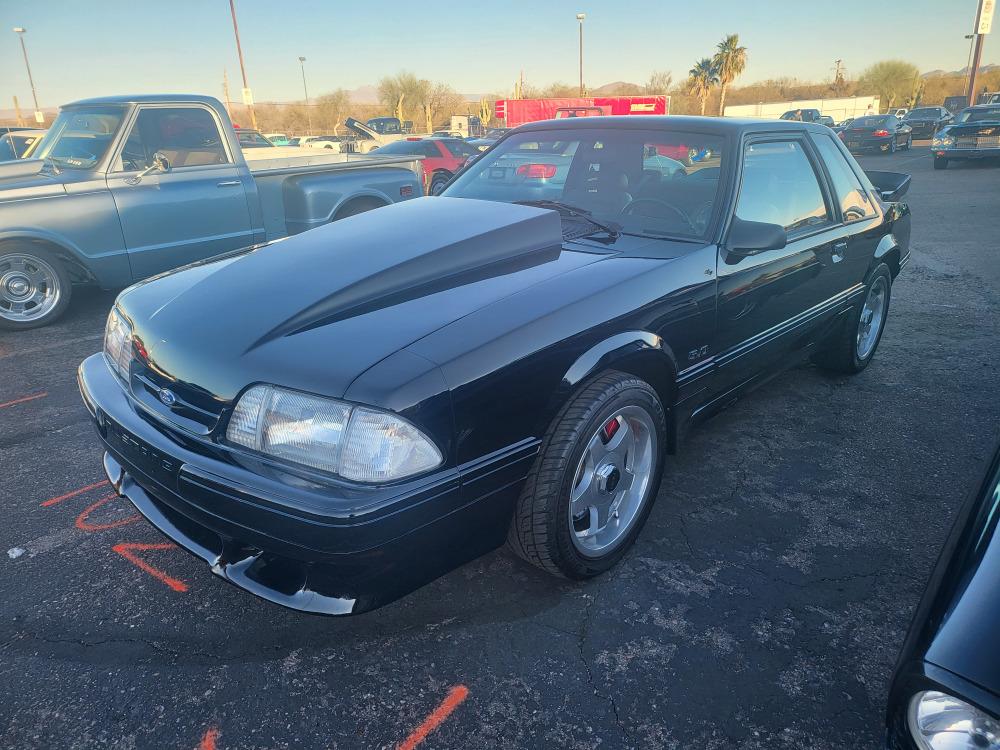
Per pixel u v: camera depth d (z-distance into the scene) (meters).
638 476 2.53
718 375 2.85
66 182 5.36
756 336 3.05
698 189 2.92
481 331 1.97
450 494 1.86
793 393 4.14
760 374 3.26
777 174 3.21
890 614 2.30
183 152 5.93
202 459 1.92
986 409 3.88
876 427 3.68
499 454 1.99
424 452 1.80
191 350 2.01
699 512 2.89
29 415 3.88
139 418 2.17
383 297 2.15
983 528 1.46
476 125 30.39
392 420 1.73
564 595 2.39
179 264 5.99
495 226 2.52
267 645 2.17
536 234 2.59
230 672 2.06
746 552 2.62
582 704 1.94
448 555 1.98
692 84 52.97
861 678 2.04
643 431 2.49
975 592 1.30
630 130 3.23
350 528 1.69
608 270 2.41
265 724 1.89
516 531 2.21
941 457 3.35
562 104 22.45
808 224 3.42
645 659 2.10
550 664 2.09
